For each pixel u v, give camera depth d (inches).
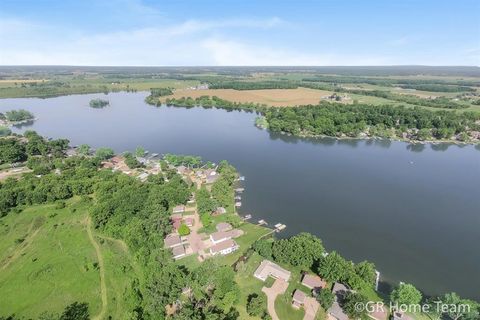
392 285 4215.1
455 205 6501.0
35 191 6102.4
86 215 5693.9
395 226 5684.1
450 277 4416.8
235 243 4835.1
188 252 4697.3
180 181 6756.9
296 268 4394.7
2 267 4379.9
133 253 4581.7
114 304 3742.6
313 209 6240.2
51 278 4158.5
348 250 4975.4
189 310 3366.1
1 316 3590.1
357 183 7554.1
